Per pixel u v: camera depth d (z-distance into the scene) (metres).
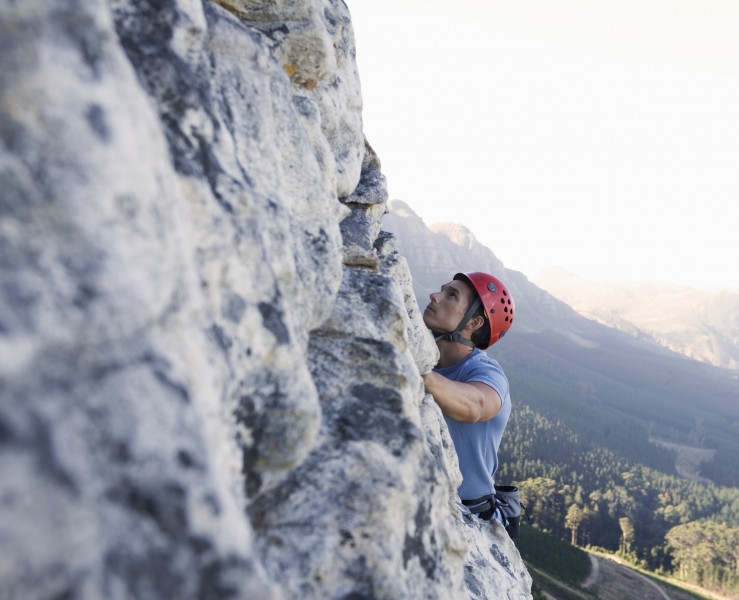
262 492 2.12
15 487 0.97
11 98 1.16
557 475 198.38
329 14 4.63
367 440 2.47
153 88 1.85
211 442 1.45
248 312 2.00
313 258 2.90
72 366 1.15
